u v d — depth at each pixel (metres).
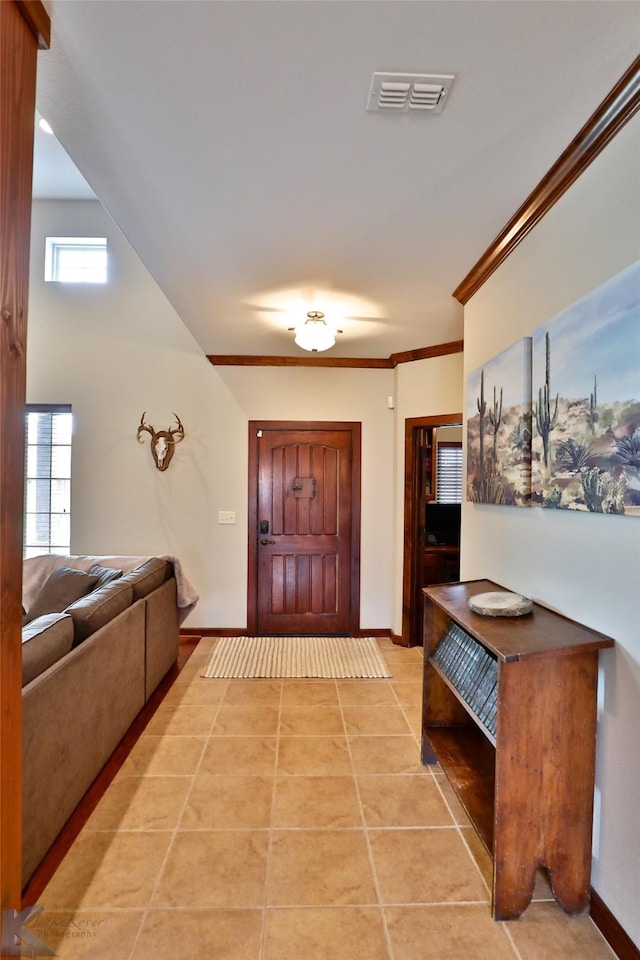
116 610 2.52
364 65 1.23
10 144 1.04
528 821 1.50
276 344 3.89
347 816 1.99
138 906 1.55
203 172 1.69
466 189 1.77
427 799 2.10
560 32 1.14
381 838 1.87
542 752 1.49
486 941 1.45
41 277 4.43
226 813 1.99
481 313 2.44
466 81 1.28
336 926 1.49
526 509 1.94
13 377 1.08
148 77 1.27
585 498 1.52
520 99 1.34
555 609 1.74
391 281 2.57
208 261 2.37
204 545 4.35
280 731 2.66
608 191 1.45
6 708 1.07
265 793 2.12
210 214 1.96
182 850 1.79
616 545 1.42
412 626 4.06
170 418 4.37
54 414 4.48
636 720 1.34
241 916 1.52
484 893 1.62
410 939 1.46
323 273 2.49
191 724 2.73
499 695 1.47
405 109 1.38
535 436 1.83
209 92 1.32
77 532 4.38
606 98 1.33
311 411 4.33
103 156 1.60
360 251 2.26
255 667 3.58
